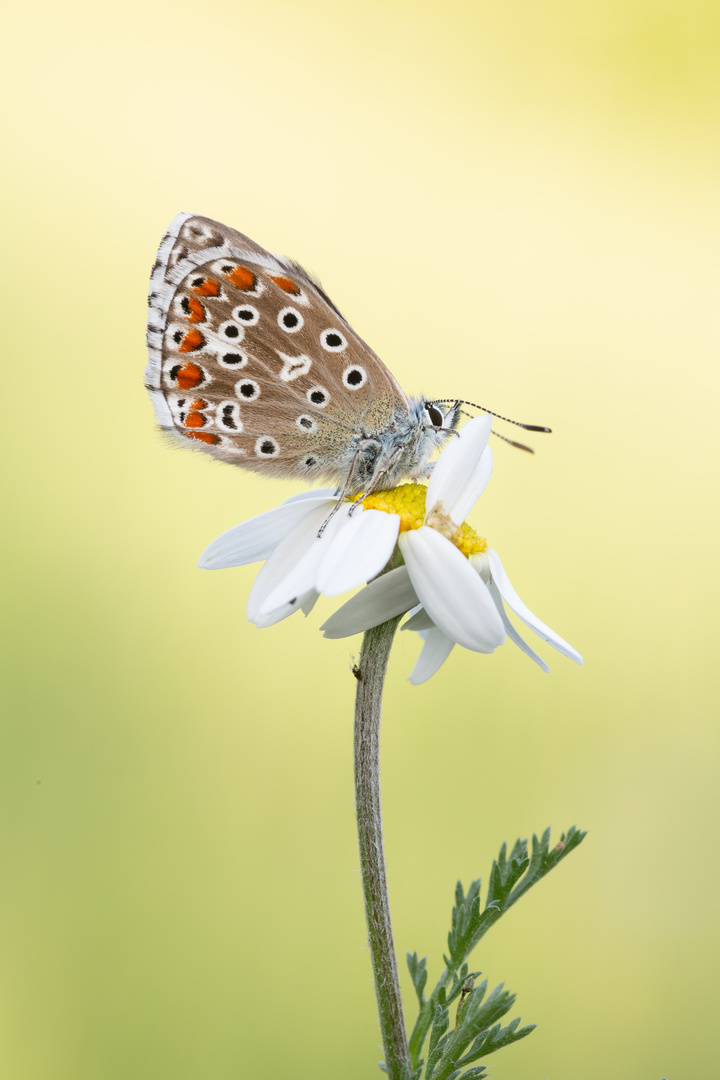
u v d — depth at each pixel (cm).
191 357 25
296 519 25
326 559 25
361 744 24
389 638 25
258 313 25
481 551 25
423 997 25
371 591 25
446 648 25
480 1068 24
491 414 25
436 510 25
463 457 25
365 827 24
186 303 25
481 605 25
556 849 25
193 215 25
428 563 25
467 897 25
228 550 25
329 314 25
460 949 25
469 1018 24
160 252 25
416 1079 24
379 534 25
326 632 24
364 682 24
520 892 25
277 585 25
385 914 24
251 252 25
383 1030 24
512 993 24
